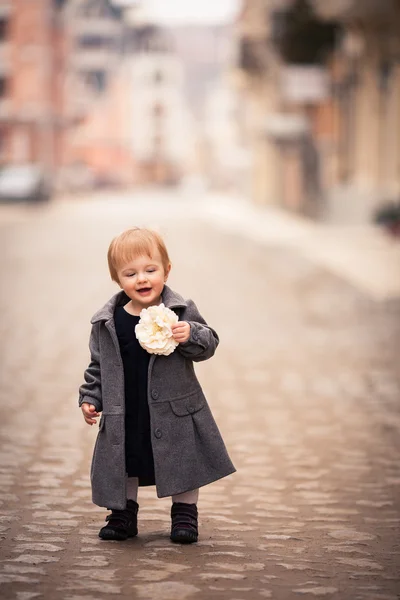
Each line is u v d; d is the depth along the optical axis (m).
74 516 6.15
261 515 6.31
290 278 22.66
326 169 47.41
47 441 8.51
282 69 45.28
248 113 77.06
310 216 49.28
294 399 10.50
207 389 11.03
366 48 36.97
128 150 124.50
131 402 5.45
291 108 53.44
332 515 6.36
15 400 10.40
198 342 5.36
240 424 9.29
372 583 4.93
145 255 5.38
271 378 11.68
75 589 4.69
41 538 5.62
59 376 11.81
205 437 5.49
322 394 10.77
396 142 35.56
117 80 122.75
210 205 71.12
